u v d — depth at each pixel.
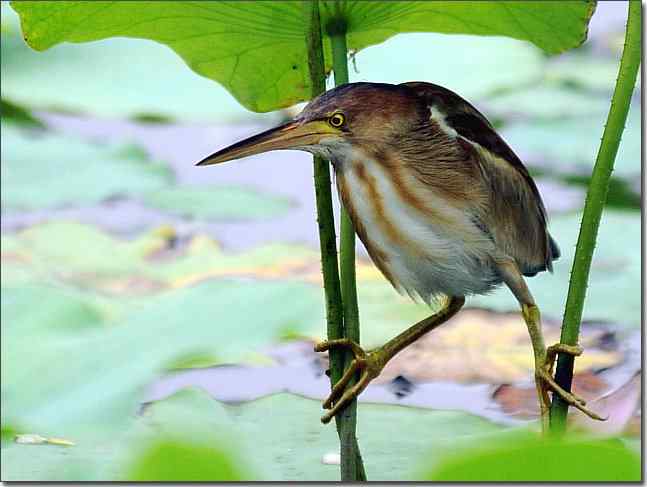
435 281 5.11
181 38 5.73
